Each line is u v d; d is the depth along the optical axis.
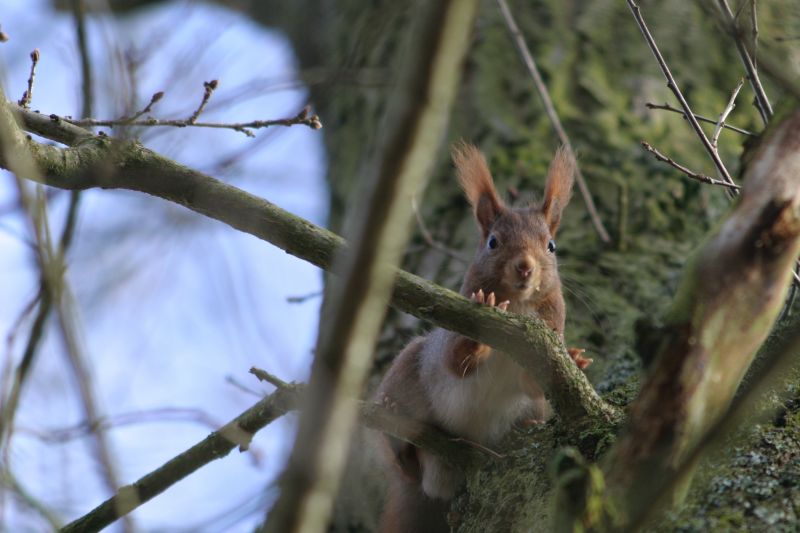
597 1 13.88
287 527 4.78
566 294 10.86
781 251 6.14
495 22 13.65
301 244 7.58
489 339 7.55
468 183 10.45
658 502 5.59
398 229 4.79
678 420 6.14
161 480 8.12
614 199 11.65
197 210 7.84
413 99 4.57
